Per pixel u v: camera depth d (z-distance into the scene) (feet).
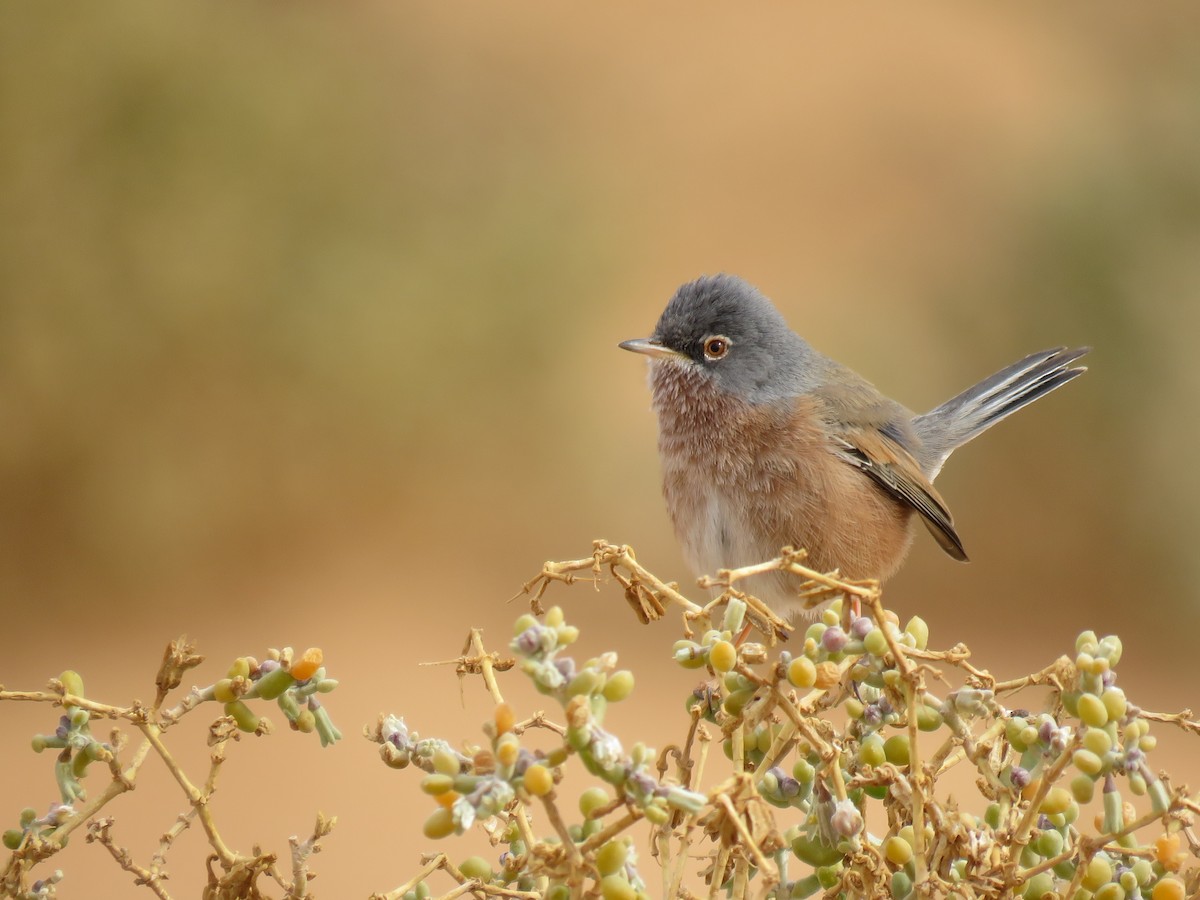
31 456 51.75
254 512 54.03
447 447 56.54
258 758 36.70
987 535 57.47
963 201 76.84
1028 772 10.70
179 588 52.21
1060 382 30.63
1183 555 55.01
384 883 29.78
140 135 53.98
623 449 57.31
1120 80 79.00
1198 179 60.75
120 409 52.85
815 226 77.05
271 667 10.75
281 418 54.70
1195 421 57.00
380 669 44.04
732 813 9.12
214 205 54.65
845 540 24.00
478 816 8.62
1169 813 10.20
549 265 60.34
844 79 88.69
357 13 64.80
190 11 55.93
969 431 29.91
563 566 12.14
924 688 10.40
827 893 11.10
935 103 86.74
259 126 55.77
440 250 58.49
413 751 10.87
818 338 60.39
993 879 10.11
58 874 10.93
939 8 95.20
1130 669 50.88
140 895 28.19
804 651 10.75
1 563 50.90
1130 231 60.08
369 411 55.47
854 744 11.66
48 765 37.19
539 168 64.13
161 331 53.47
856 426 24.57
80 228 53.06
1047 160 66.33
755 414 23.91
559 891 10.34
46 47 53.06
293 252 55.77
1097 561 56.49
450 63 70.13
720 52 90.58
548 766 8.97
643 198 74.90
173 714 10.89
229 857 11.19
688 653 10.93
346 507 55.21
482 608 50.42
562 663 9.04
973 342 60.29
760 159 82.74
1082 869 10.20
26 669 45.14
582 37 86.94
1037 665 49.34
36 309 52.34
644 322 65.31
